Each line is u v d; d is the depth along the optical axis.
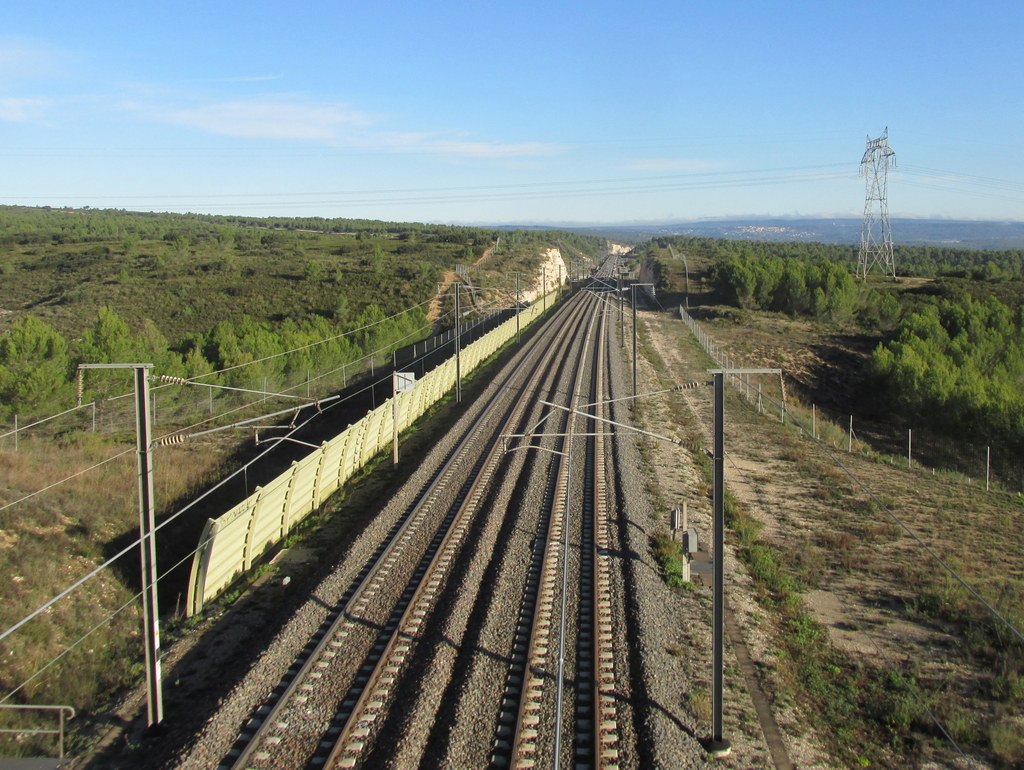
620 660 13.54
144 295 74.25
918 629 15.88
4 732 11.55
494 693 12.36
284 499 20.28
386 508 21.33
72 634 15.13
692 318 76.81
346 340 50.19
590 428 33.09
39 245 109.19
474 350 50.19
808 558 19.53
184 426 34.31
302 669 12.73
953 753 11.56
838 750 11.60
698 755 11.04
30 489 21.28
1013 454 34.78
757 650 14.50
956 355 52.25
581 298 102.00
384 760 10.52
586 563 17.94
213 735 10.98
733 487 26.45
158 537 20.56
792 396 47.84
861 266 113.00
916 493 26.36
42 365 33.28
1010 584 18.00
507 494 23.08
